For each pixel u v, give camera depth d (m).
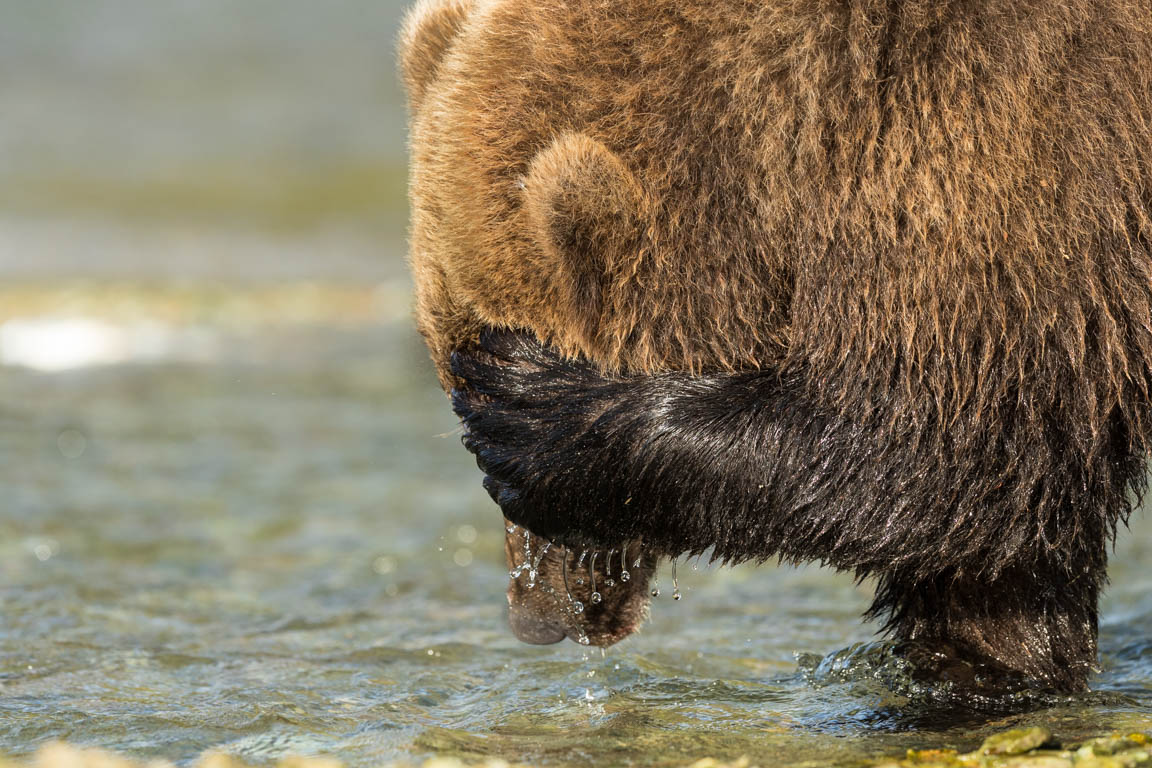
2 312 33.59
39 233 45.91
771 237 10.23
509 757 9.68
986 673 11.48
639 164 10.20
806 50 10.08
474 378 10.73
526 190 10.02
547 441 10.49
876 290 9.92
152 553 16.41
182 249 44.94
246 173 54.28
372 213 51.31
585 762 9.51
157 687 11.62
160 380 26.98
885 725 10.53
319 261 44.00
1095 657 11.94
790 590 15.34
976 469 10.02
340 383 26.98
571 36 10.38
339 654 12.75
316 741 10.13
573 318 10.29
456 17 11.65
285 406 24.95
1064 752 9.32
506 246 10.30
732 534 10.42
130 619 13.80
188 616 14.03
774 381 10.34
